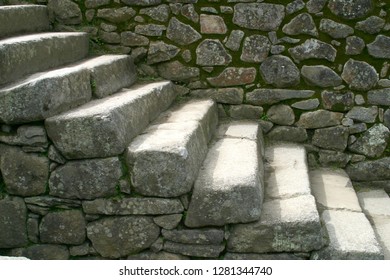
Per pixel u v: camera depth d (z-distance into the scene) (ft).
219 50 12.60
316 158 12.89
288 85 12.59
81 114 8.64
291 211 8.86
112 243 9.04
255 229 8.63
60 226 9.14
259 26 12.35
